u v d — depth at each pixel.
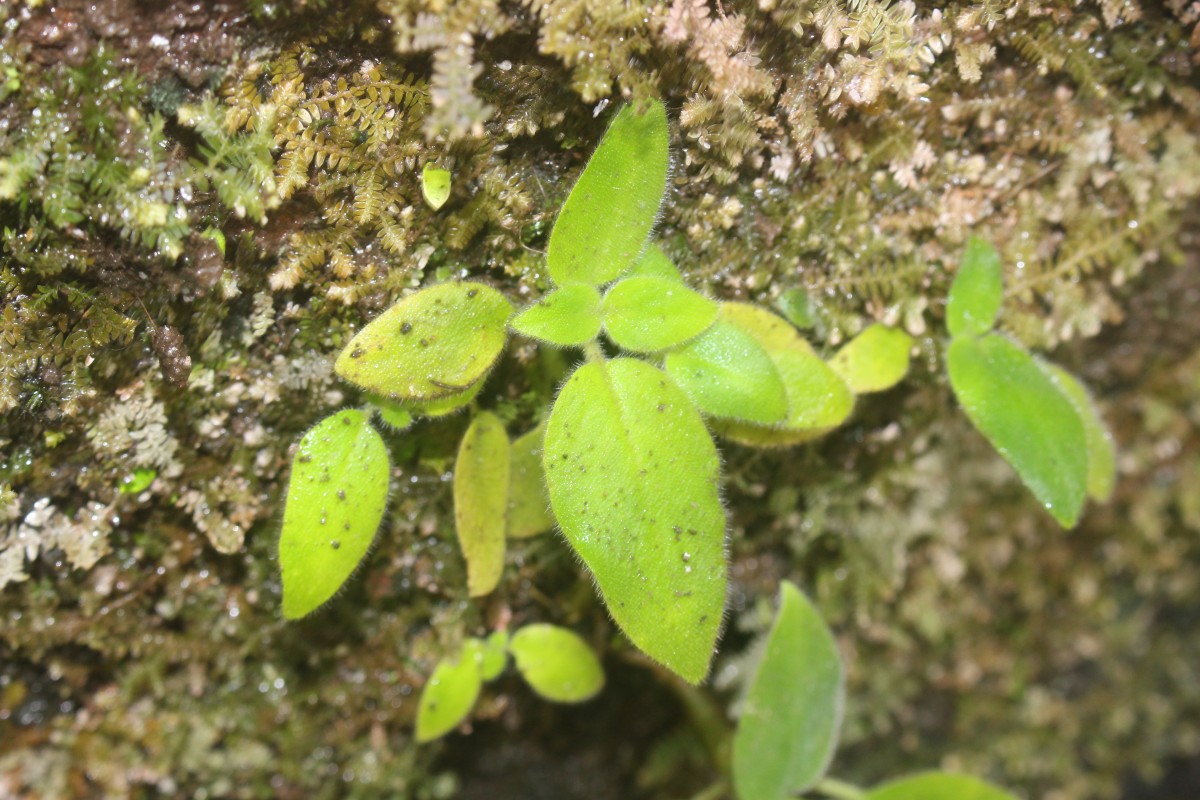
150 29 0.22
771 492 0.26
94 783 0.26
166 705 0.26
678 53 0.23
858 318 0.25
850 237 0.25
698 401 0.23
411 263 0.24
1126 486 0.30
